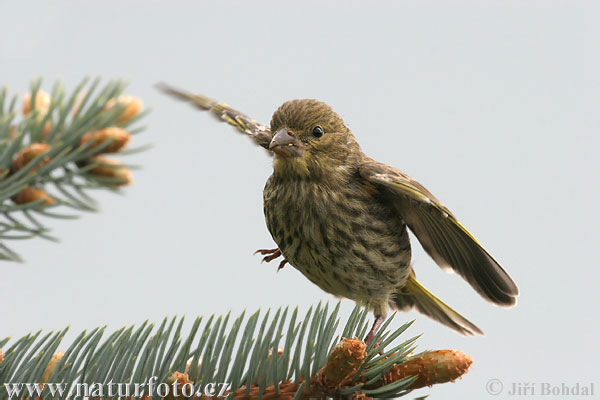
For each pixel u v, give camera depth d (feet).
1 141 12.98
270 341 12.92
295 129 13.33
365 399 12.90
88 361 12.91
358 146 13.39
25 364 12.91
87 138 13.01
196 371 12.91
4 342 12.91
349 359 12.88
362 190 13.34
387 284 13.34
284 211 13.34
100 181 13.01
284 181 13.34
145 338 12.92
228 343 12.92
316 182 13.32
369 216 13.33
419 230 13.34
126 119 13.01
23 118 13.01
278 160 13.34
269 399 12.91
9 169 13.01
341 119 13.37
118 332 12.92
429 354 12.90
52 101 13.00
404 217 13.34
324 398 12.91
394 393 12.89
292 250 13.35
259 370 12.91
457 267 13.32
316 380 12.91
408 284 13.50
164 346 12.92
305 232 13.33
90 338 12.92
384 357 12.92
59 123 13.00
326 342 12.92
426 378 12.90
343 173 13.34
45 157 13.00
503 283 13.23
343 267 13.33
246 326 12.92
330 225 13.32
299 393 12.91
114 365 12.91
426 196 13.23
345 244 13.32
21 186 12.97
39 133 13.00
